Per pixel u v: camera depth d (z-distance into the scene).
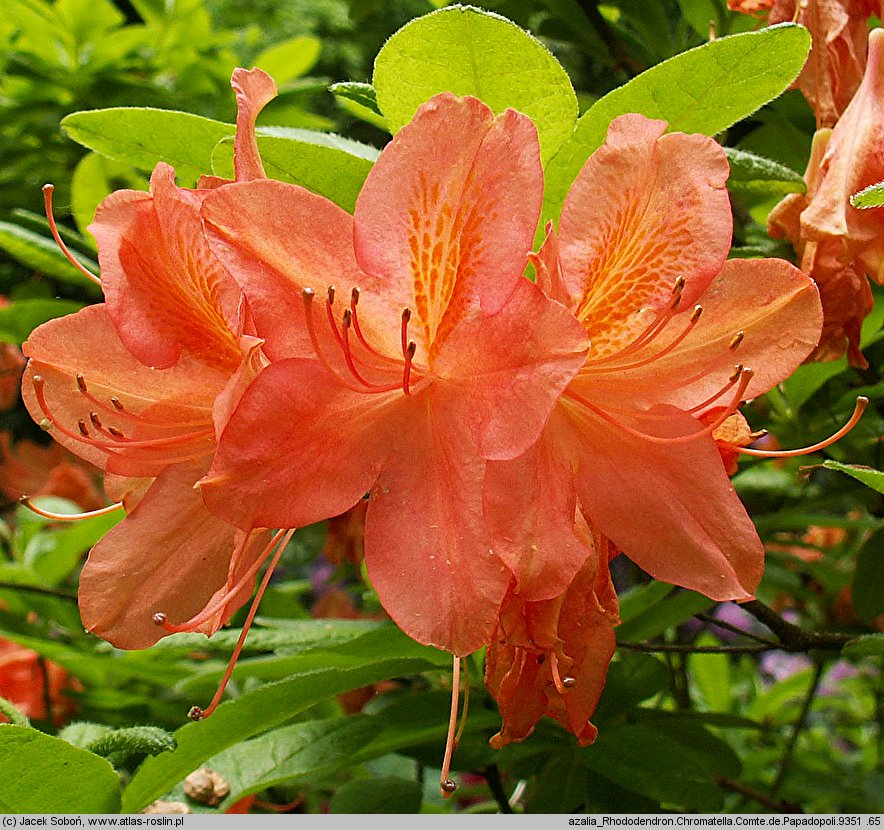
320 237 0.20
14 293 0.53
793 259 0.29
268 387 0.19
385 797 0.30
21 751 0.22
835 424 0.31
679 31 0.35
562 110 0.23
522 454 0.19
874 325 0.30
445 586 0.19
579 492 0.21
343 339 0.19
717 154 0.21
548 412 0.19
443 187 0.20
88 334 0.22
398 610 0.19
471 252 0.20
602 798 0.30
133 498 0.22
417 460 0.20
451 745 0.19
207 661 0.36
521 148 0.19
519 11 0.36
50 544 0.44
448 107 0.20
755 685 0.57
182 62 0.52
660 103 0.24
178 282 0.21
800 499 0.36
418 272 0.20
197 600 0.22
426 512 0.20
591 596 0.20
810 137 0.32
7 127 0.48
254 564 0.21
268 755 0.26
